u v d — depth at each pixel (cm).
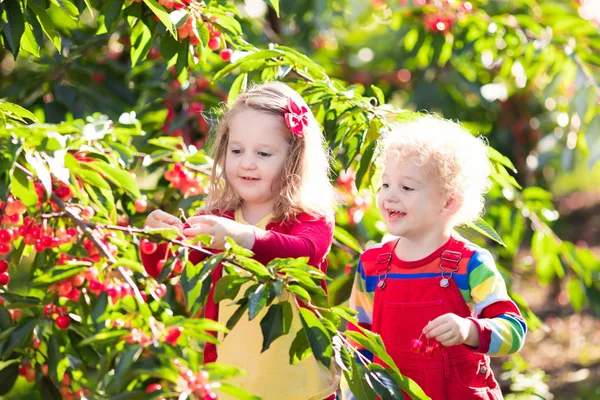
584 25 564
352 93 392
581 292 568
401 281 317
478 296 307
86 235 261
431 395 308
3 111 309
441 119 372
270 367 306
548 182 856
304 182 320
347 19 898
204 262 264
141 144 501
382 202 319
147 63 529
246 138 315
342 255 479
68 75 539
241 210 327
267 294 254
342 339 278
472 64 696
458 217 321
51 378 276
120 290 253
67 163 271
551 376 789
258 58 385
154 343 238
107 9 362
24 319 278
